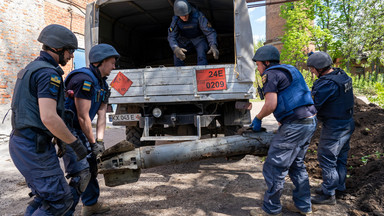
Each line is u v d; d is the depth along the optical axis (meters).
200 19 4.45
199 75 3.84
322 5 22.61
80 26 9.12
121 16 5.69
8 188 3.50
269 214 2.47
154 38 7.82
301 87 2.37
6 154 5.35
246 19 3.78
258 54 2.53
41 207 1.85
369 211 2.51
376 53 17.34
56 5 8.00
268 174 2.43
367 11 17.48
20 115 1.75
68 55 1.96
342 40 23.27
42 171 1.78
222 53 7.48
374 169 3.04
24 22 6.93
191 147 2.83
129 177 2.77
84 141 2.42
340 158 2.83
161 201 3.01
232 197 3.07
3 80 6.45
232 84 3.81
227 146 2.83
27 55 7.03
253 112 11.01
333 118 2.63
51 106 1.72
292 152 2.36
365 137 3.99
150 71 3.94
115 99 4.05
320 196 2.83
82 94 2.21
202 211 2.73
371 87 19.00
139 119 4.10
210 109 4.43
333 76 2.63
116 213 2.73
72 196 1.99
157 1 5.16
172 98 3.91
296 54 23.64
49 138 1.87
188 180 3.70
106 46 2.37
